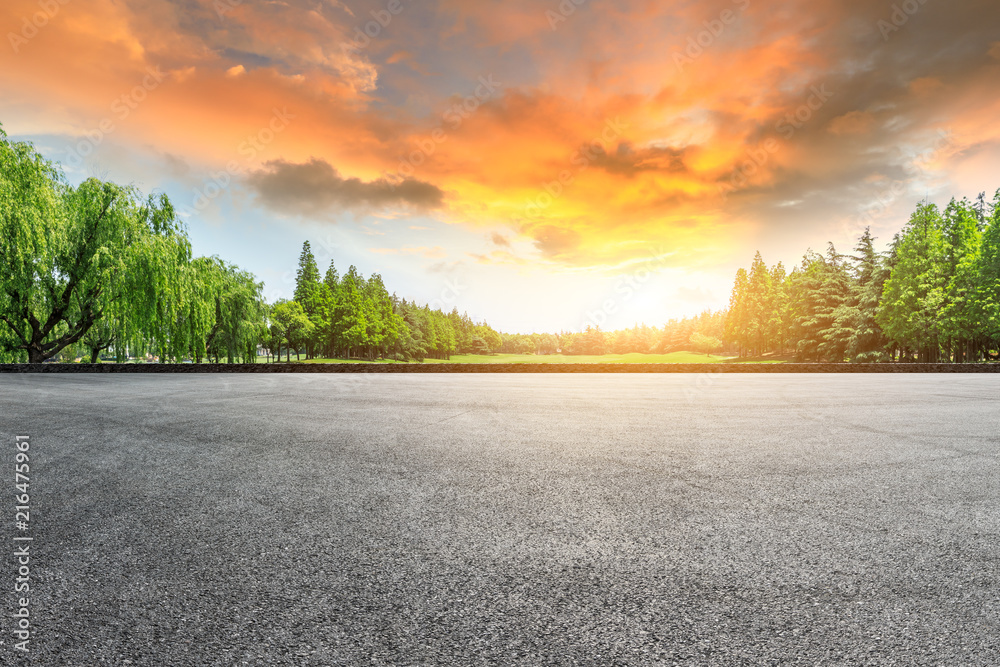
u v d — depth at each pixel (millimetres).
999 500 3822
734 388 14797
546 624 2059
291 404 10312
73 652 1867
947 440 6312
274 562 2680
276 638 1961
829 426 7449
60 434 6734
